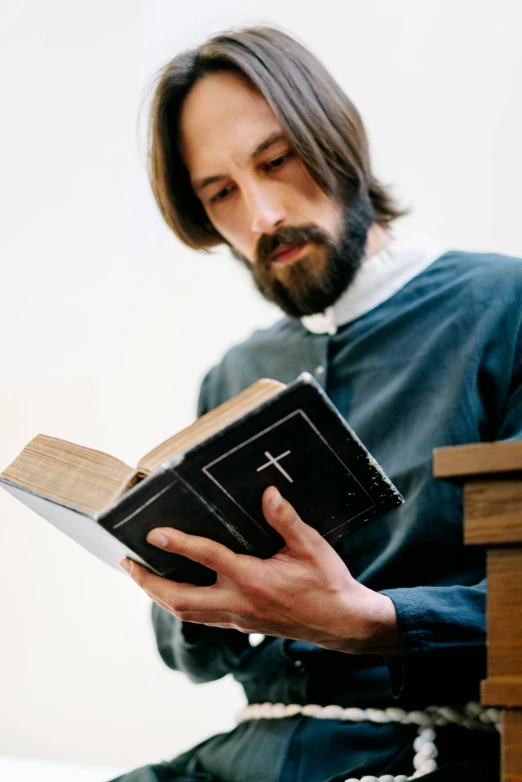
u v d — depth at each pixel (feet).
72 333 8.96
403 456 4.67
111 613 8.11
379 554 4.61
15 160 9.01
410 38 8.37
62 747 7.84
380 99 8.53
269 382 3.23
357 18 8.50
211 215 5.60
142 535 3.23
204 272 8.89
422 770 3.79
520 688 2.73
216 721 7.63
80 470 3.46
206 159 5.31
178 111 5.44
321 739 4.16
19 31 8.66
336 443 3.14
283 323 5.83
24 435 8.75
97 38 8.70
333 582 3.42
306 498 3.29
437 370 4.81
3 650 8.20
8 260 9.12
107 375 8.85
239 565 3.28
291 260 5.18
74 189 9.03
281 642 4.54
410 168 8.43
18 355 8.97
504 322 4.79
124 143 8.86
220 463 3.05
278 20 8.68
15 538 8.45
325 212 5.17
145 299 8.99
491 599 2.85
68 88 8.85
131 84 8.73
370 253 5.37
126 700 7.88
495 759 3.88
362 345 5.13
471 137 8.23
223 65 5.30
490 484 2.86
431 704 3.93
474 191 8.25
